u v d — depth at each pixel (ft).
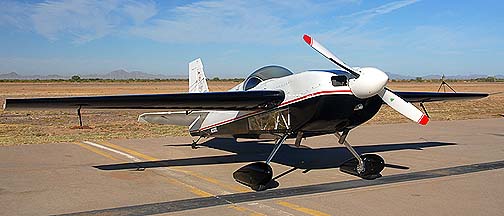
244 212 18.86
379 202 20.40
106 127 56.59
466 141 43.50
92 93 151.84
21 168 28.66
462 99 35.83
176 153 35.53
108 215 18.42
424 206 19.67
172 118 34.86
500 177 26.17
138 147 38.73
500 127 57.41
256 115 27.58
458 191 22.57
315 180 25.52
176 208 19.52
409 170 28.45
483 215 18.28
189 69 41.75
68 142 41.55
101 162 31.19
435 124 61.36
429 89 184.55
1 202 20.33
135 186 23.76
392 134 49.49
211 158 33.35
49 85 273.13
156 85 274.16
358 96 22.86
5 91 171.12
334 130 25.54
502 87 231.09
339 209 19.21
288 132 25.67
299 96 24.09
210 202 20.57
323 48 23.88
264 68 28.63
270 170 23.45
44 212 18.76
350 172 27.25
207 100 23.86
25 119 69.21
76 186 23.66
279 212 18.81
